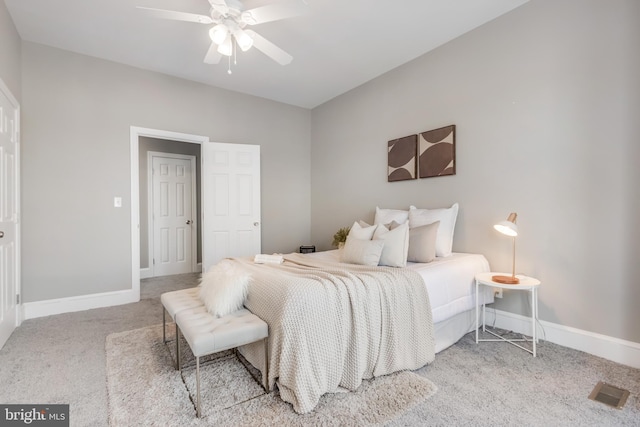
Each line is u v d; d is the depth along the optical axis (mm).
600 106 2117
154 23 2684
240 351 2121
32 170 2947
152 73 3609
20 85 2861
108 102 3340
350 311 1757
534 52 2439
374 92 3846
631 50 1992
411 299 1978
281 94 4395
